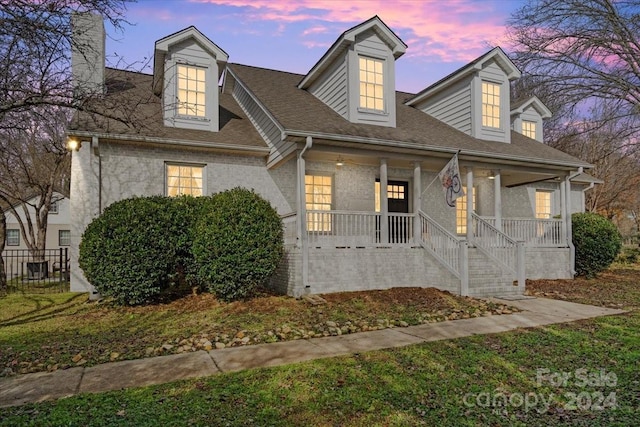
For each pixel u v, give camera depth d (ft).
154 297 30.83
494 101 47.65
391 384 15.12
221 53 40.50
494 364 17.42
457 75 47.21
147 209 29.48
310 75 44.88
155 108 40.81
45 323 25.66
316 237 41.27
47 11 23.45
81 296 34.60
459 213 50.72
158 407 13.12
